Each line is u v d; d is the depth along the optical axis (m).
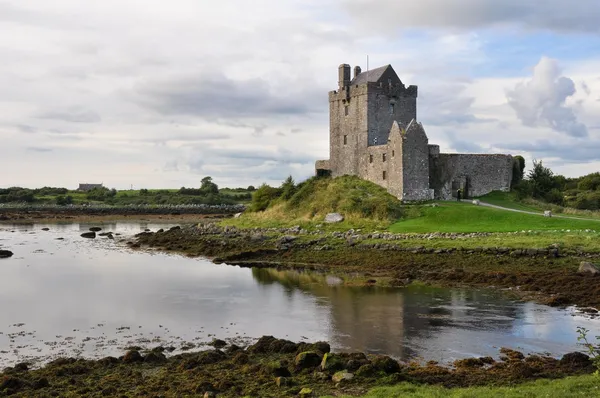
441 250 52.72
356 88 87.12
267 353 27.34
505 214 65.69
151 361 26.59
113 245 77.88
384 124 86.25
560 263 45.88
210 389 22.50
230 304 39.06
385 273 49.34
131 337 31.55
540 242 50.72
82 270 54.38
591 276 41.66
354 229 67.56
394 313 35.28
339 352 27.78
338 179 86.69
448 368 25.25
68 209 156.00
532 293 39.81
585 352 26.97
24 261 60.72
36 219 136.38
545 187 89.62
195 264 58.50
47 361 27.59
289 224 75.94
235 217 91.44
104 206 165.62
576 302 36.75
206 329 32.91
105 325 34.06
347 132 89.00
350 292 42.09
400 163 77.06
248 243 67.88
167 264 58.59
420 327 32.03
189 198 185.50
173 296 41.91
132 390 22.80
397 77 87.94
